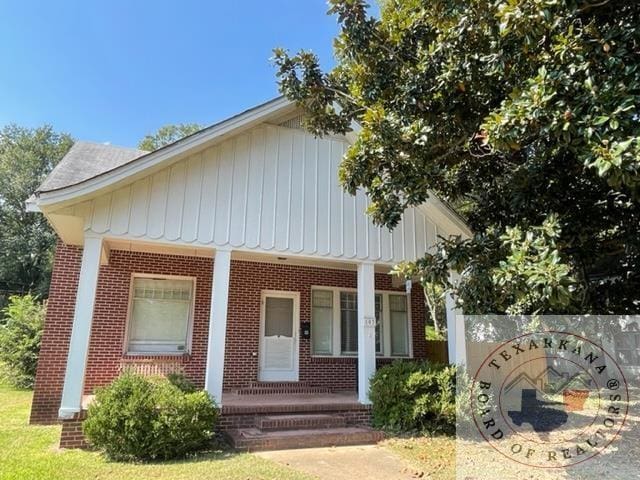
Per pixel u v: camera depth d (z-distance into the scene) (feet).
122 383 22.75
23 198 109.29
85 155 35.86
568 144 13.70
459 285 19.02
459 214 32.91
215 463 20.38
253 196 29.09
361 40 22.36
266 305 38.09
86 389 30.89
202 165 28.02
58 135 125.70
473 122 20.81
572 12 13.62
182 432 21.65
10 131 120.16
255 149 29.81
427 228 34.09
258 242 28.63
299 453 22.81
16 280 104.99
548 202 20.39
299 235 30.01
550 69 14.64
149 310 33.96
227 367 35.27
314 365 38.32
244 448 23.15
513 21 13.98
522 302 15.92
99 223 25.11
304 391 36.70
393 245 32.81
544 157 18.22
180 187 27.20
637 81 12.62
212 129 27.55
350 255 31.40
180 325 34.53
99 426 20.84
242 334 36.29
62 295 31.32
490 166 23.77
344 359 39.47
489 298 17.40
